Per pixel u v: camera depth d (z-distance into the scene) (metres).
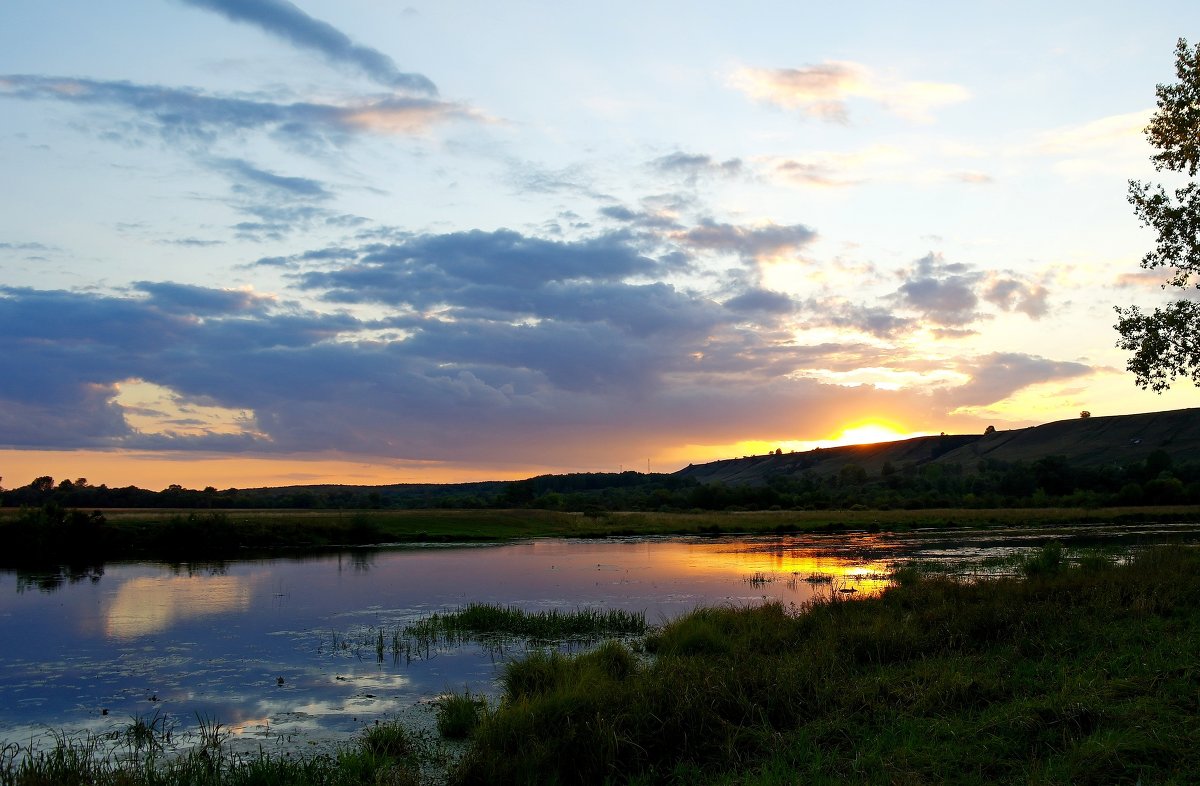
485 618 22.88
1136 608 16.42
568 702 11.52
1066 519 76.44
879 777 8.71
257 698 15.39
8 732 13.45
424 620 24.09
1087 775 8.29
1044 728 9.77
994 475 156.12
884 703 11.27
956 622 15.82
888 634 15.09
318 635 21.77
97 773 10.32
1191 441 165.88
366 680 16.66
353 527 62.19
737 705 11.43
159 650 19.89
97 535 51.25
